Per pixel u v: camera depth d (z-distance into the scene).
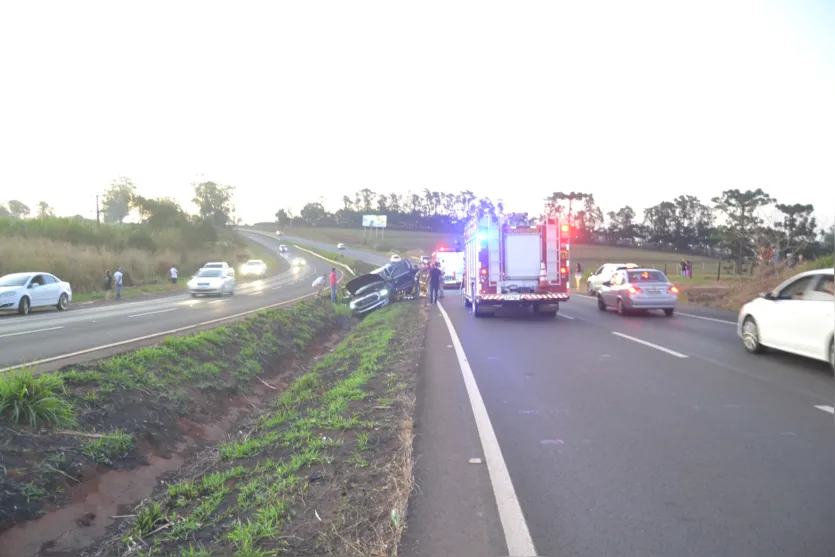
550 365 10.74
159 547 4.39
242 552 4.02
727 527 4.24
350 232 157.88
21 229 45.25
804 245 30.94
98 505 5.47
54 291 26.09
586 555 3.90
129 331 16.45
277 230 165.88
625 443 6.18
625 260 79.62
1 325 18.80
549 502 4.74
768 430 6.55
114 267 42.16
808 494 4.80
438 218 169.25
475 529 4.30
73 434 6.27
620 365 10.61
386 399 8.19
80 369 8.11
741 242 36.75
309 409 8.29
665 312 20.02
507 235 19.00
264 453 6.45
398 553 3.97
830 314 9.40
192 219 81.25
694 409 7.49
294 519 4.50
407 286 30.64
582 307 23.83
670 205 103.38
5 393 6.06
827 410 7.37
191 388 9.09
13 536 4.62
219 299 31.88
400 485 5.06
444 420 7.17
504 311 22.28
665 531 4.20
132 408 7.43
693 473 5.30
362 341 15.32
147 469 6.44
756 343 11.48
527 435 6.52
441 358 11.72
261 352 12.98
